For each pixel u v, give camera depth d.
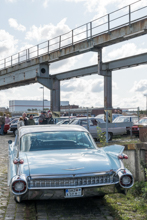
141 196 5.23
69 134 5.39
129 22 15.66
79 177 4.08
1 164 9.08
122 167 4.36
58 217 4.36
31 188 3.97
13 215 4.44
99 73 19.81
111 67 20.62
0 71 29.69
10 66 27.72
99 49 19.42
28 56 25.02
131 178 4.22
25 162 4.35
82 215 4.44
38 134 5.32
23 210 4.67
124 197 5.29
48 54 22.59
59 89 25.97
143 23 14.99
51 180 4.05
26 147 5.01
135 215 4.36
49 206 4.86
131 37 16.05
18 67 26.55
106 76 21.14
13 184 3.95
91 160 4.46
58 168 4.15
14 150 5.65
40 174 4.04
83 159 4.48
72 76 24.23
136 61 18.81
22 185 3.95
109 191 4.21
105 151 5.11
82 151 4.93
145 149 5.63
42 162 4.32
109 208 4.72
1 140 18.66
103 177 4.20
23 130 5.60
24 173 4.05
